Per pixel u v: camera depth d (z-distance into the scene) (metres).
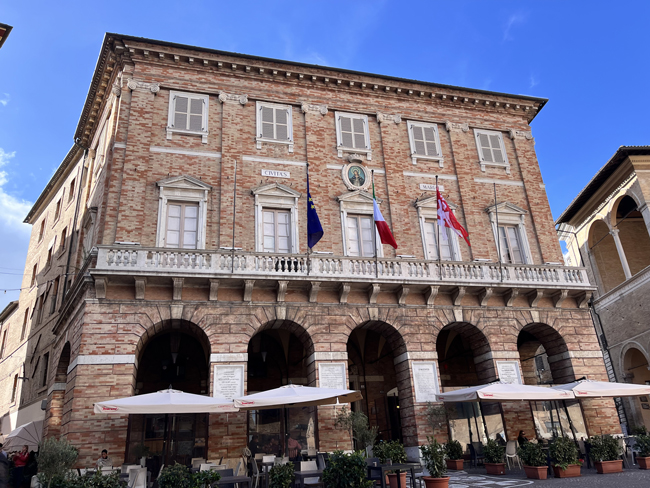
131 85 22.30
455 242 24.30
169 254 19.23
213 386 18.30
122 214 20.25
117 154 21.11
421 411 20.14
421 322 21.42
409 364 20.67
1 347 38.09
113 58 23.30
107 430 16.84
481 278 22.38
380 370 25.06
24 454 18.94
